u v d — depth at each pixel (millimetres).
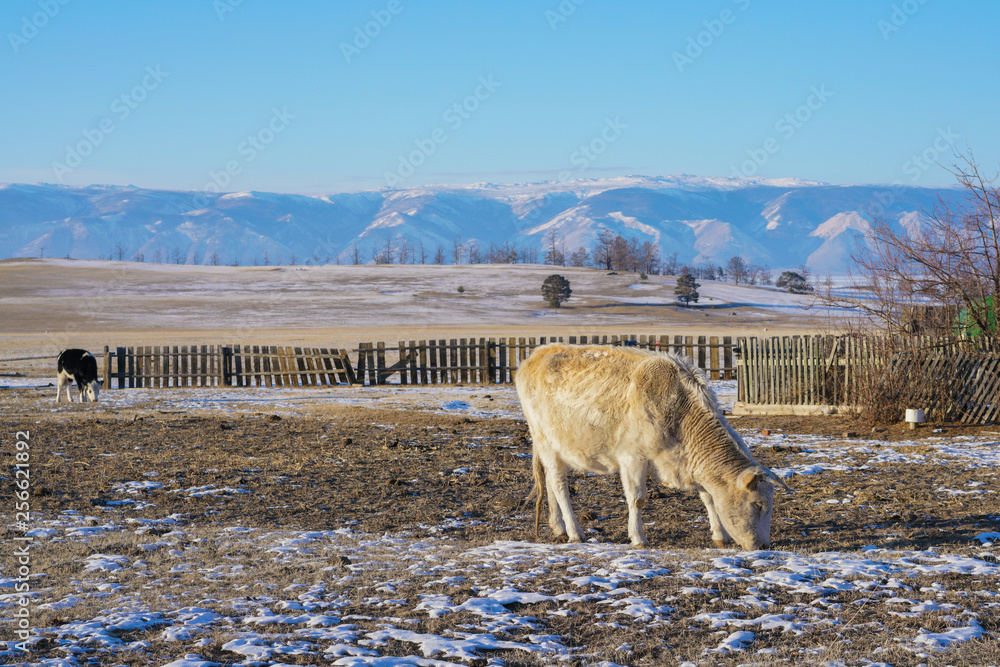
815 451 13156
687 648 4707
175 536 8039
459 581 6148
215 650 4719
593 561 6699
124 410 20203
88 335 66562
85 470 11750
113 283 134750
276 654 4605
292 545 7652
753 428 15984
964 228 15969
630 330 76250
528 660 4551
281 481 11188
